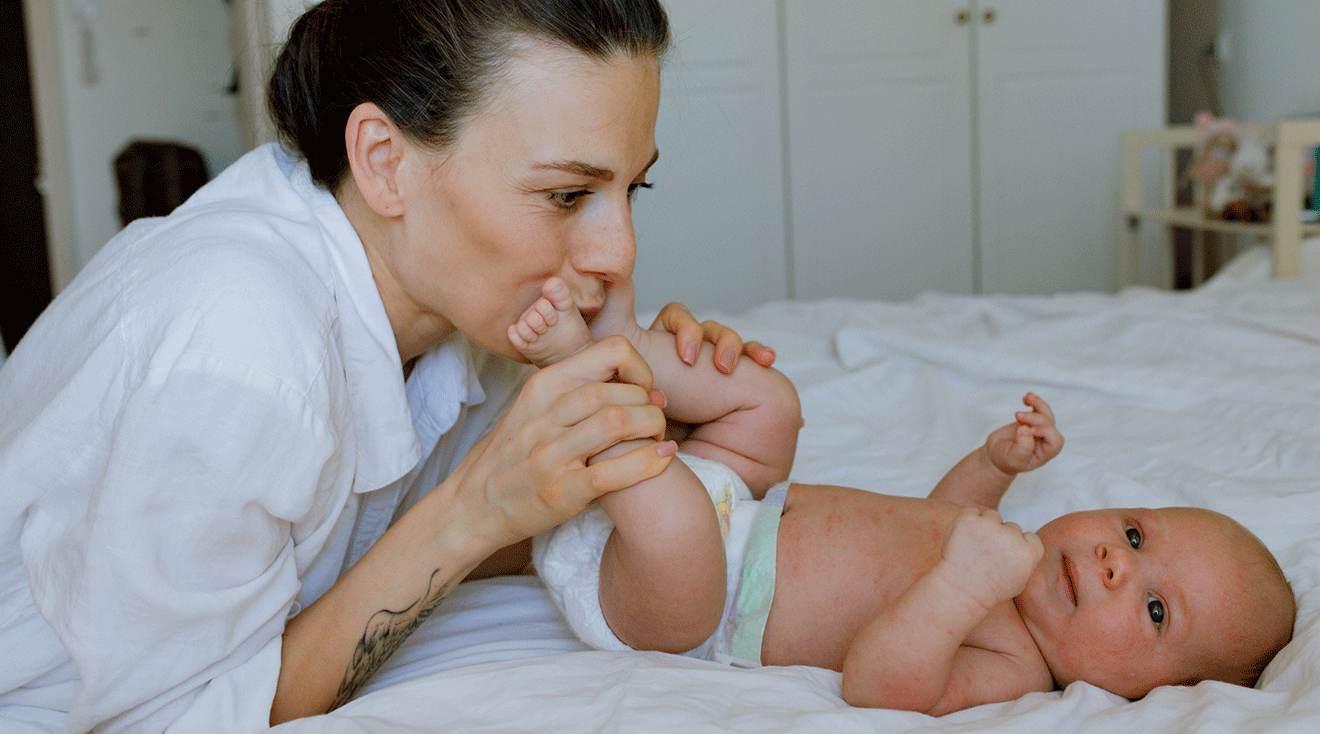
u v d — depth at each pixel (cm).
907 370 180
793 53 369
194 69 474
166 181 457
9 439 72
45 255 470
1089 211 374
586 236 76
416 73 70
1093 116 368
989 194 376
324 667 76
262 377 65
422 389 92
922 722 70
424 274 77
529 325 77
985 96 370
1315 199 270
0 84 454
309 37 78
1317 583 90
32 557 70
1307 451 117
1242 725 64
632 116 72
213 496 65
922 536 94
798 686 76
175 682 70
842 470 131
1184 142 305
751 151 374
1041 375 166
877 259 381
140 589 65
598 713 69
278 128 82
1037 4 363
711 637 91
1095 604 90
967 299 239
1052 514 111
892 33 368
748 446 102
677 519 77
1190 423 137
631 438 75
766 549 93
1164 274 353
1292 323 181
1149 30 361
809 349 204
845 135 374
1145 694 89
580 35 68
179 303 67
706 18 367
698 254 378
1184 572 89
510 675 76
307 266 74
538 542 92
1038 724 70
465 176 71
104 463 69
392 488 89
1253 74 350
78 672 75
